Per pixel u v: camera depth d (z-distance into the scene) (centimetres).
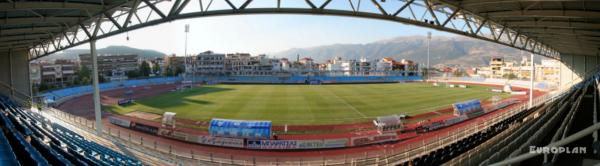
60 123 1989
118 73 8419
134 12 1114
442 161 1096
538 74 8019
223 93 4638
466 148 1206
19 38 1706
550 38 2077
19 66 2500
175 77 7388
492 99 3838
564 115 1110
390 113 2992
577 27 1396
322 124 2519
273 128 2380
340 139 1889
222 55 9194
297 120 2664
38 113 2120
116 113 3106
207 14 1060
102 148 1360
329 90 5166
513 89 5481
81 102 4009
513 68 9162
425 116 2867
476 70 10800
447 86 6038
